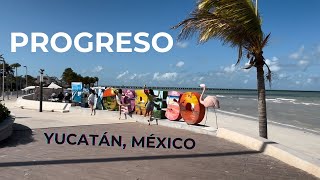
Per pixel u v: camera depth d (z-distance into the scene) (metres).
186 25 10.66
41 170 7.34
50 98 38.69
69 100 34.81
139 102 19.48
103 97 23.31
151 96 16.72
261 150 9.80
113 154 9.12
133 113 19.94
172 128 15.19
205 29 10.59
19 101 29.38
